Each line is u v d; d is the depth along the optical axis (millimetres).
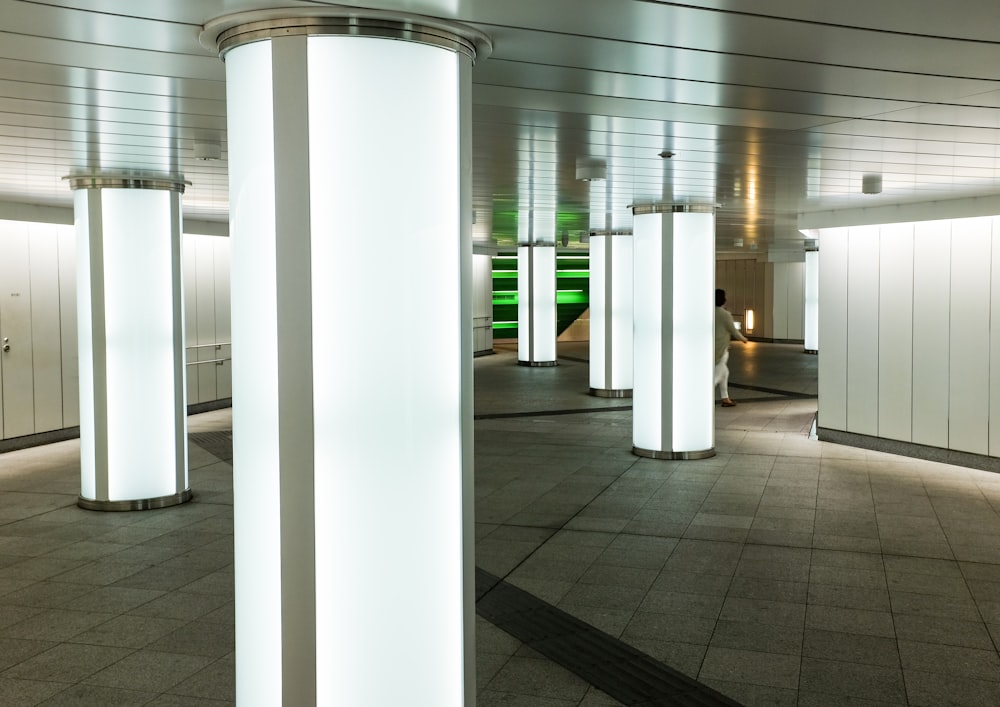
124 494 9859
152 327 9891
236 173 4098
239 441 4191
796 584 7227
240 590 4234
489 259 33281
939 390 12508
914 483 11086
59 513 9805
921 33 4359
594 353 20375
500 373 25875
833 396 14211
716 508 9812
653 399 12695
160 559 8070
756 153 8336
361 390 4051
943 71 5141
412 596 4164
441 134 4160
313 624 4066
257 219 4035
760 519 9312
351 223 4004
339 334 4023
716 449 13477
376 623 4109
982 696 5176
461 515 4352
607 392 20172
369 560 4090
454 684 4316
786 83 5473
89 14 3875
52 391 14648
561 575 7484
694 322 12508
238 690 4293
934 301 12594
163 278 9953
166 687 5391
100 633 6281
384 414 4086
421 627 4191
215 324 18516
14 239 13883
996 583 7227
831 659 5719
